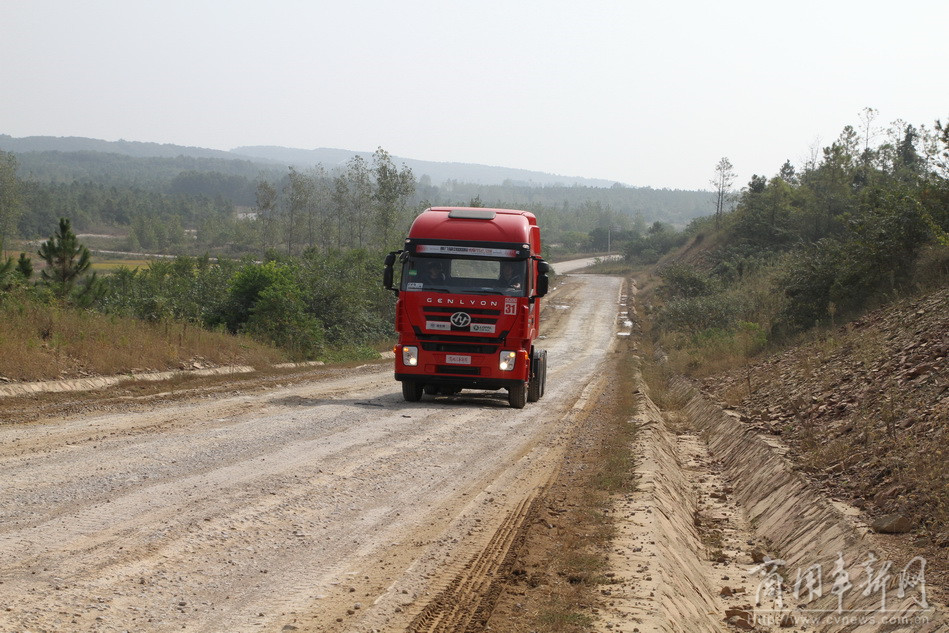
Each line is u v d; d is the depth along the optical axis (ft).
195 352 76.89
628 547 25.38
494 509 29.73
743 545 31.83
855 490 30.58
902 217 77.77
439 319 57.52
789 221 258.57
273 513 26.48
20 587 18.16
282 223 459.32
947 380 36.58
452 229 57.88
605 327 234.79
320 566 21.65
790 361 69.00
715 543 32.14
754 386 66.64
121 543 22.07
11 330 60.80
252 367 81.30
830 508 29.12
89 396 52.95
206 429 42.65
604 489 34.68
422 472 35.40
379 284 151.74
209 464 33.53
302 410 52.65
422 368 57.93
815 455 37.29
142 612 17.34
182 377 66.64
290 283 108.06
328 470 33.96
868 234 81.92
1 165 372.38
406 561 22.67
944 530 23.73
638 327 230.68
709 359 101.96
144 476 30.45
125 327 73.97
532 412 60.59
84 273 94.68
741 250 259.60
